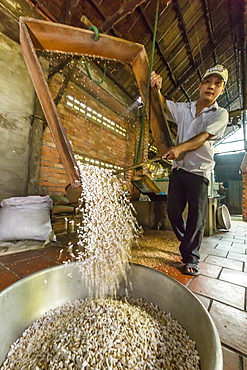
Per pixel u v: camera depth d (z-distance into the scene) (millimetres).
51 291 880
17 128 2607
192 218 1376
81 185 979
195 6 3109
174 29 3291
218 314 885
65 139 809
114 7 2535
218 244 2250
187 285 1173
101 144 4180
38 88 777
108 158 4379
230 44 4375
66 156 843
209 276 1312
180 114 1567
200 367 538
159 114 1059
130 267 1034
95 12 2520
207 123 1342
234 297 1039
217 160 9836
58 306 894
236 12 3605
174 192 1542
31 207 2086
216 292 1092
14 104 2582
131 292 1005
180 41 3578
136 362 574
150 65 1079
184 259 1436
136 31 3025
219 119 1291
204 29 3631
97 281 1031
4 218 1960
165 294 866
